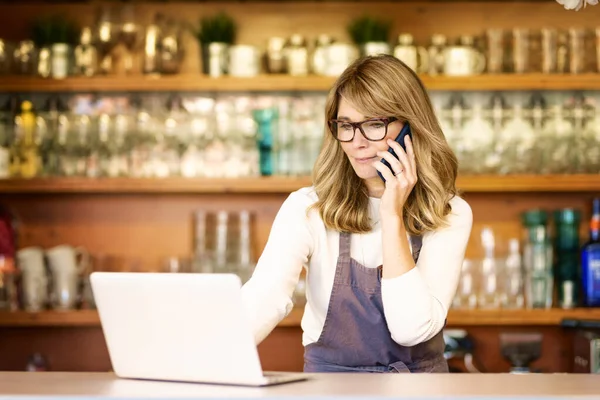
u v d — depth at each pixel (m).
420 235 2.78
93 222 4.83
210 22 4.59
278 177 4.47
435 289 2.70
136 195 4.83
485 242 4.69
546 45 4.56
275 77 4.49
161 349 2.20
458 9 4.85
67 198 4.83
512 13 4.85
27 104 4.57
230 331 2.09
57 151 4.54
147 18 4.82
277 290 2.65
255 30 4.83
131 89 4.53
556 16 4.85
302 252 2.74
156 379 2.24
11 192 4.80
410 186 2.60
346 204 2.78
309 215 2.78
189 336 2.15
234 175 4.51
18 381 2.23
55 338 4.81
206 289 2.10
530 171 4.50
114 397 1.87
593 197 4.79
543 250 4.52
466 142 4.50
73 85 4.52
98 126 4.54
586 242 4.59
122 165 4.52
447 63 4.55
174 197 4.82
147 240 4.82
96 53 4.59
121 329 2.26
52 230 4.82
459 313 4.43
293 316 4.41
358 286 2.74
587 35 4.57
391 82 2.70
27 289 4.50
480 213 4.82
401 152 2.62
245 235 4.64
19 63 4.55
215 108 4.61
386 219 2.57
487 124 4.52
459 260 2.75
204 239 4.66
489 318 4.44
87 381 2.23
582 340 4.36
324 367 2.80
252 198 4.80
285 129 4.52
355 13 4.83
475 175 4.48
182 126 4.53
